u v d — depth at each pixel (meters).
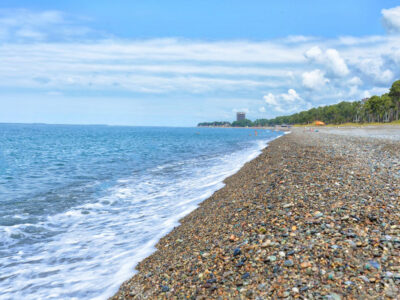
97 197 15.76
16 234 10.27
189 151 47.03
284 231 7.28
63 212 13.00
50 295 6.50
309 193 10.47
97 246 9.26
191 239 8.90
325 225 7.20
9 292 6.60
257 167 21.88
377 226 6.87
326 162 18.38
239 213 10.00
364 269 5.21
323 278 5.13
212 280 5.84
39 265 7.96
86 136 115.56
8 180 21.08
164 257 7.96
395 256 5.48
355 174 13.66
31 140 84.44
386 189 10.45
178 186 18.45
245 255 6.49
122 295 6.32
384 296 4.49
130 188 18.00
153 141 82.75
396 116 171.88
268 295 4.96
